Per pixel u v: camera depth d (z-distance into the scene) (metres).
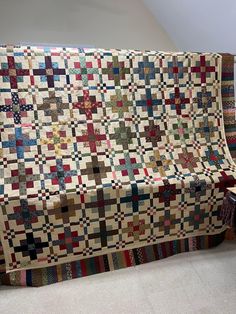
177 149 1.79
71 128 1.62
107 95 1.70
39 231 1.53
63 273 1.60
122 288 1.51
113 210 1.62
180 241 1.80
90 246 1.63
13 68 1.54
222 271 1.63
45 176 1.54
